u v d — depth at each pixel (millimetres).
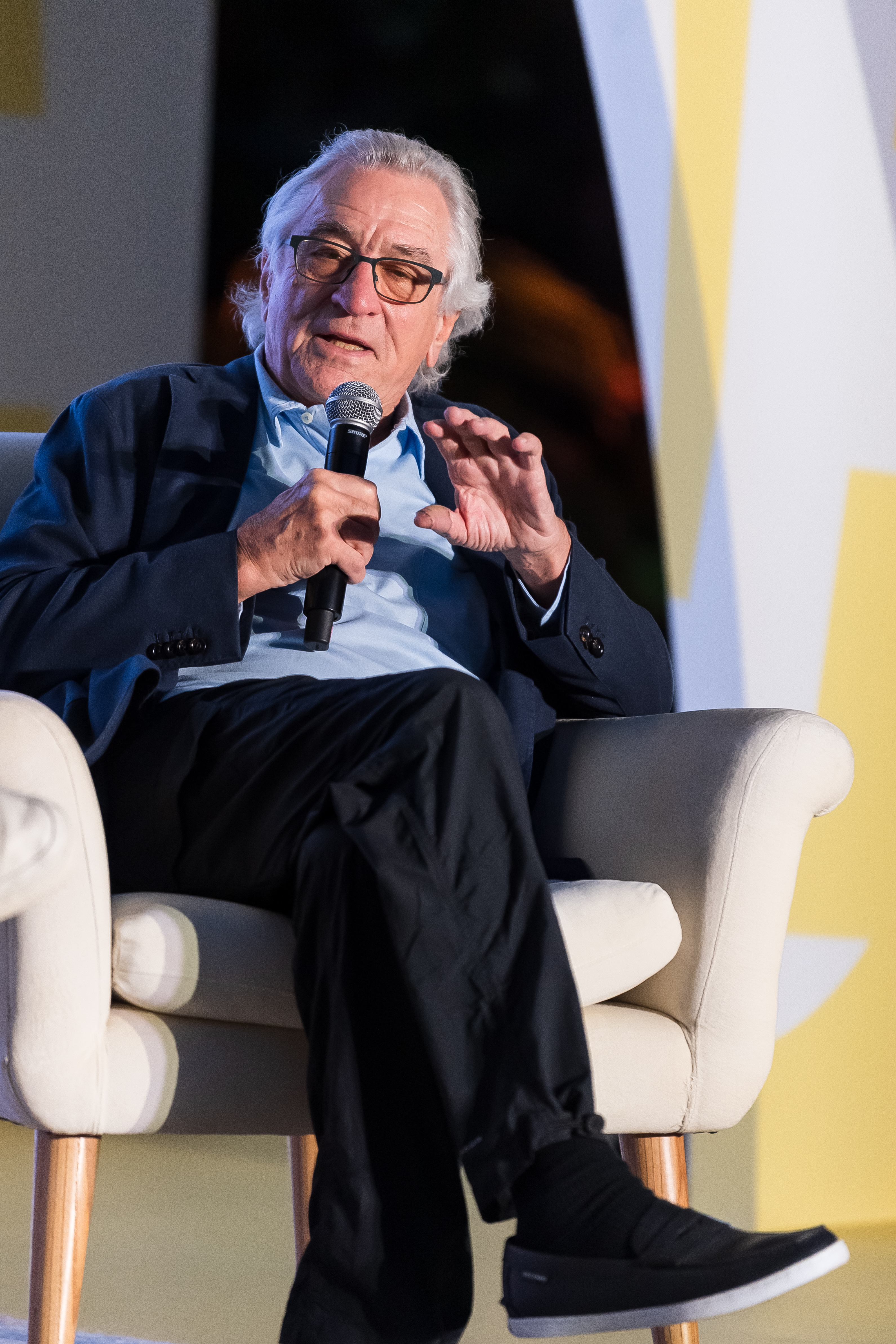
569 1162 4180
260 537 5656
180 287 13180
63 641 5645
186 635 5629
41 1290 4480
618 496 15906
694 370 10219
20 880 4012
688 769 5754
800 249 9977
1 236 12531
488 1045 4270
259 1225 8820
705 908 5457
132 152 12906
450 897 4383
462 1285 4402
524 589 6516
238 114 15125
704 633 10070
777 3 10055
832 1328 6922
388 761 4598
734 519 10039
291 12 15117
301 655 5984
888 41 9938
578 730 6582
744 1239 4117
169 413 6516
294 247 6848
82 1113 4453
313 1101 4492
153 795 5359
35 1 12547
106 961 4531
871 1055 9508
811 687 9758
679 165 10289
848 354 9906
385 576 6562
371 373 6754
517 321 16078
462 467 6062
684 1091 5336
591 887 5336
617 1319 4086
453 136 15836
